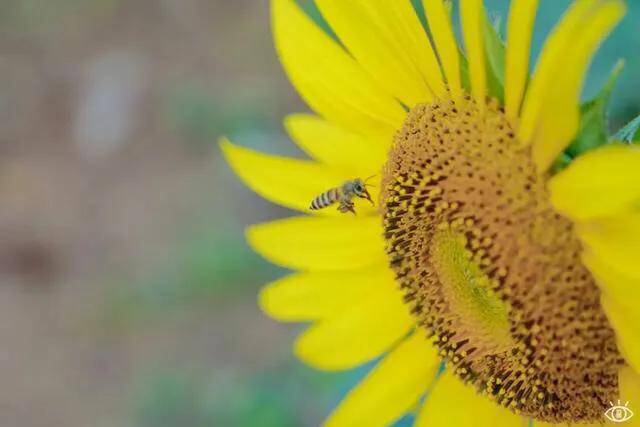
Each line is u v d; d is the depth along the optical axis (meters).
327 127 0.43
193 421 0.73
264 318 0.75
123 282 0.81
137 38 0.96
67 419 0.76
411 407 0.43
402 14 0.40
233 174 0.83
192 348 0.76
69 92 0.95
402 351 0.43
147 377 0.75
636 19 0.46
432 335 0.42
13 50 0.99
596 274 0.38
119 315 0.79
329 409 0.55
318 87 0.42
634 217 0.36
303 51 0.42
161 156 0.88
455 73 0.39
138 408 0.74
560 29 0.36
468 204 0.39
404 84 0.41
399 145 0.41
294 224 0.43
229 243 0.78
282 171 0.43
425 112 0.40
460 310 0.41
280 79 0.87
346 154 0.43
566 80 0.36
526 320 0.39
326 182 0.43
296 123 0.43
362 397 0.43
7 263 0.85
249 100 0.86
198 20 0.94
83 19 0.99
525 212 0.38
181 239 0.82
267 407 0.67
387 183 0.41
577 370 0.39
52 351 0.80
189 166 0.86
